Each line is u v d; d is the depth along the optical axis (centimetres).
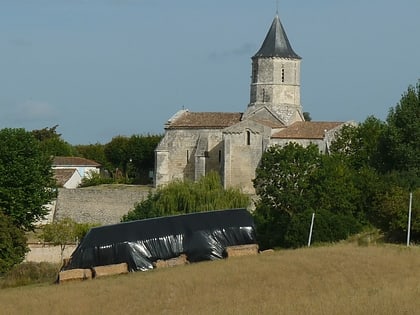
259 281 4781
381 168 9769
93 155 17150
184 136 12838
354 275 4834
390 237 7475
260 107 12662
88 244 6219
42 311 4350
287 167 8912
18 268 6850
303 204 8569
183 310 4062
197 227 6450
